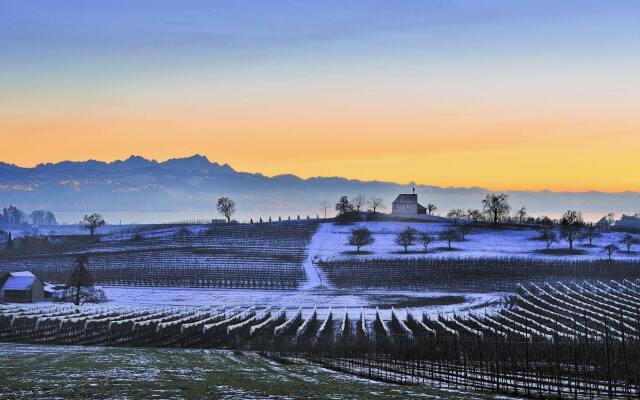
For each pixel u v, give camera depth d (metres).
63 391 57.06
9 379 63.31
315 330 134.62
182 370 75.06
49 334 121.38
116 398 54.56
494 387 71.50
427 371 85.25
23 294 184.75
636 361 78.56
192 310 165.75
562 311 150.50
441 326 137.00
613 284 194.88
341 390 62.72
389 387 66.88
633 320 130.88
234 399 55.81
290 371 79.88
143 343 116.25
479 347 88.75
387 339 108.56
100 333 123.62
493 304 179.62
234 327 133.62
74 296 186.12
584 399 64.56
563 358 89.06
